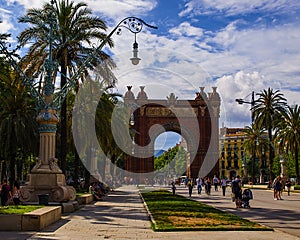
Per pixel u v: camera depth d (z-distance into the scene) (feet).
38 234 48.03
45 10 97.45
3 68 119.85
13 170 119.65
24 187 77.41
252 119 213.25
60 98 83.61
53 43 97.60
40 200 70.28
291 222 63.10
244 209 88.38
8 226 50.80
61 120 100.48
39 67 97.66
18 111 118.62
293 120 201.67
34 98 81.97
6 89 121.60
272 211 83.20
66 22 99.81
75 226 55.62
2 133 116.37
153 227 53.31
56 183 78.02
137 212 77.10
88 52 98.94
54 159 80.07
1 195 83.87
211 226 54.03
